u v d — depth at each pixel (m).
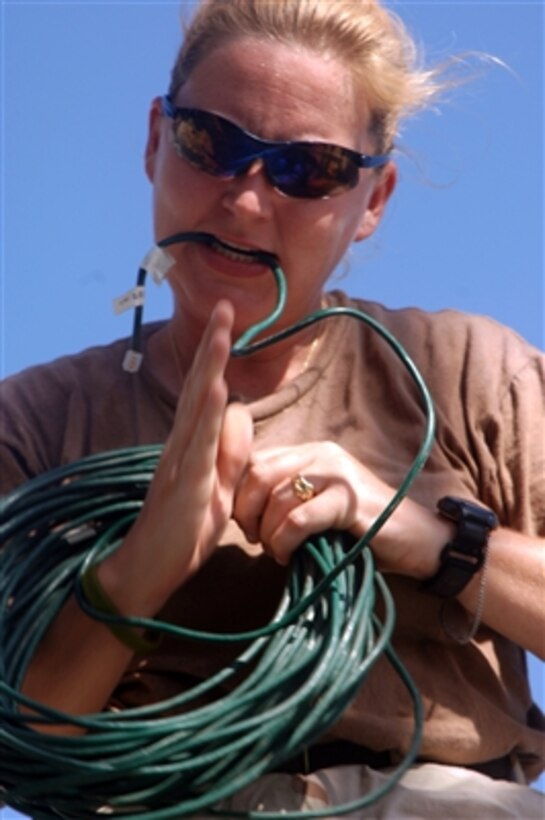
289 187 4.89
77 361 5.23
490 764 4.86
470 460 5.08
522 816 4.67
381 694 4.75
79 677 4.65
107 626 4.62
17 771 4.37
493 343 5.27
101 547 4.78
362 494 4.72
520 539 4.90
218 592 4.88
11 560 4.77
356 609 4.54
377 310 5.31
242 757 4.34
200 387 4.51
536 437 5.13
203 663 4.80
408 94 5.17
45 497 4.86
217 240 4.91
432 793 4.65
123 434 5.07
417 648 4.87
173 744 4.30
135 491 4.89
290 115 4.91
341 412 5.07
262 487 4.70
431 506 4.92
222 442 4.67
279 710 4.34
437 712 4.77
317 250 4.95
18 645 4.64
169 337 5.20
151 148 5.37
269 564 4.89
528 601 4.81
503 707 4.93
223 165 4.88
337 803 4.62
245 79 4.93
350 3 5.09
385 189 5.39
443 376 5.18
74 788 4.35
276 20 5.00
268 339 4.70
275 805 4.58
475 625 4.83
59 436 5.09
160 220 5.00
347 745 4.72
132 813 4.38
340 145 4.93
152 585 4.60
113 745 4.30
